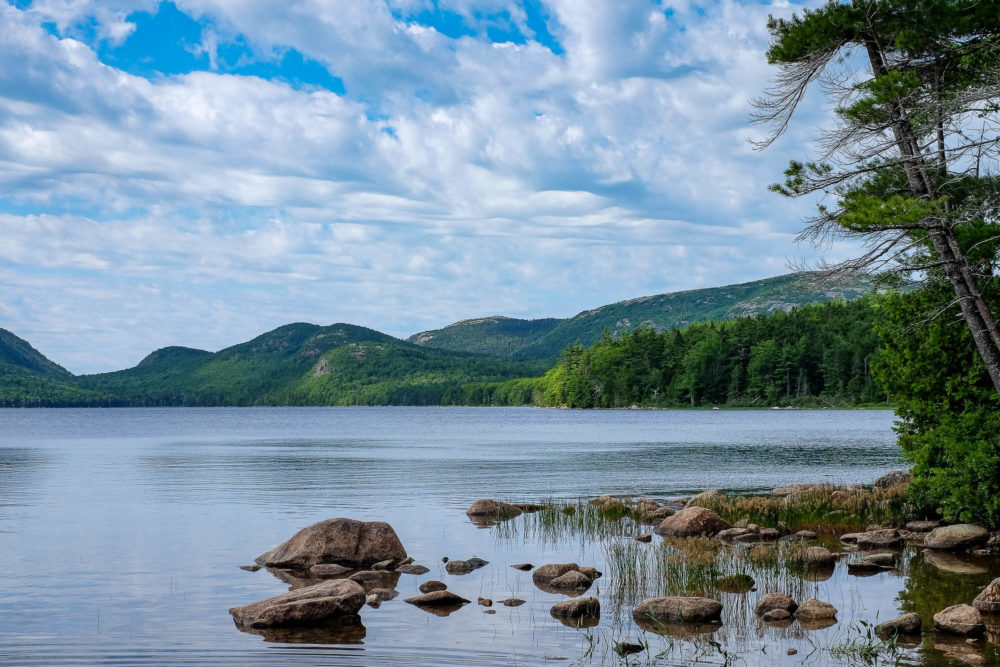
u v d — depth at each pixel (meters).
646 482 35.75
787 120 20.66
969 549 18.61
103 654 11.15
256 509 26.55
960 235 18.41
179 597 14.46
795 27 19.27
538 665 10.67
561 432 90.00
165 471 41.88
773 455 51.19
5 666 10.62
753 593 14.55
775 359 161.88
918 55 18.56
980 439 18.92
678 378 175.88
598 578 16.06
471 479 37.16
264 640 11.80
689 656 11.00
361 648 11.41
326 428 112.38
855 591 14.59
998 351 17.48
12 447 65.88
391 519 24.38
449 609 13.67
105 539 20.66
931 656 10.87
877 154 18.48
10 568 16.97
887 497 24.44
